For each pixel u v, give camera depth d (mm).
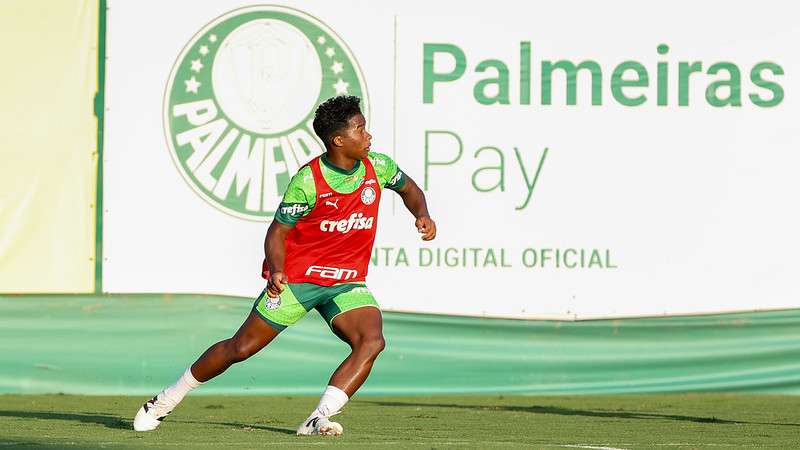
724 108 39000
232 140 37500
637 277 38750
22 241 36812
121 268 37094
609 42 38750
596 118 38656
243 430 22938
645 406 34656
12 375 36719
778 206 39031
